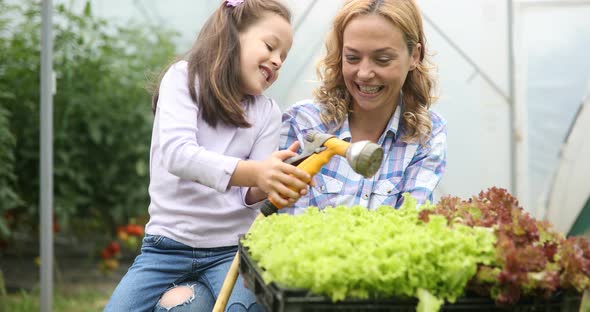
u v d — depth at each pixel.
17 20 4.71
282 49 2.05
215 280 1.96
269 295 1.36
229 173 1.72
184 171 1.78
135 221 5.27
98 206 5.07
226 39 2.01
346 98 2.19
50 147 3.49
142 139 5.01
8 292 4.51
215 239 2.01
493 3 3.68
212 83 1.98
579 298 1.42
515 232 1.43
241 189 2.05
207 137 2.01
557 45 3.71
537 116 3.76
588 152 3.75
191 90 1.98
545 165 3.78
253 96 2.12
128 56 5.02
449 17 3.71
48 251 3.52
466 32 3.71
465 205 1.62
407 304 1.33
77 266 5.28
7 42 4.61
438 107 3.77
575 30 3.69
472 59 3.72
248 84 2.02
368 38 1.91
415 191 2.07
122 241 5.64
